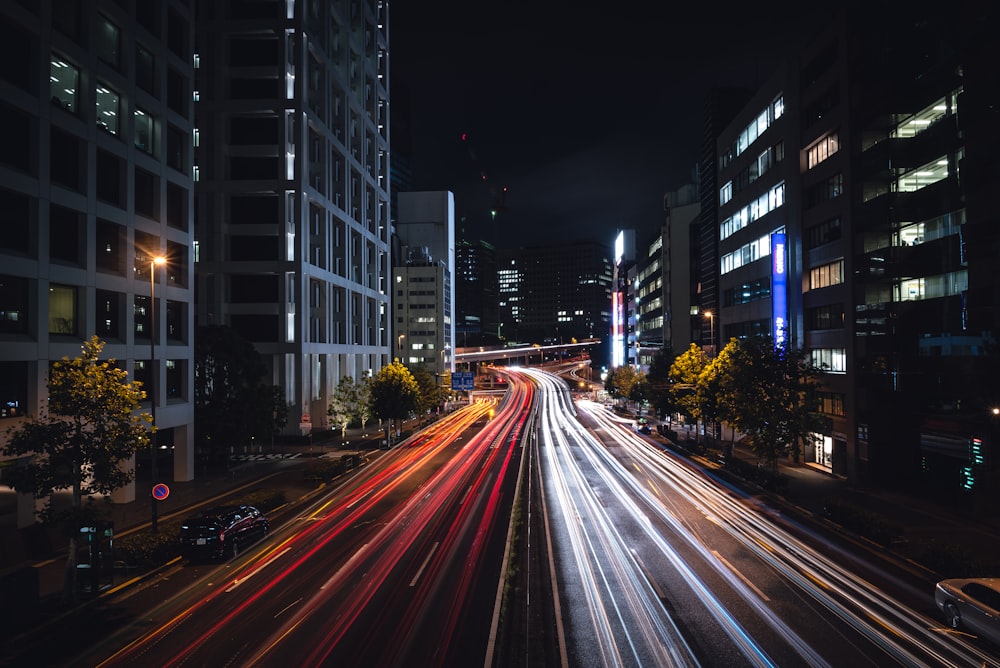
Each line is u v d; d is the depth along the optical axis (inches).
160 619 623.2
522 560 808.3
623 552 844.6
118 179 1234.0
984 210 1039.6
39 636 585.6
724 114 2662.4
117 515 1128.2
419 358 5354.3
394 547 879.1
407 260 5625.0
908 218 1243.8
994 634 530.3
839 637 564.1
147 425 1270.9
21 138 1002.1
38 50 1021.8
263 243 2325.3
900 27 1263.5
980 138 1045.8
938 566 734.5
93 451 714.8
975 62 1056.2
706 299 2743.6
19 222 995.9
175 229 1428.4
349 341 2898.6
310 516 1104.8
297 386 2310.5
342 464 1585.9
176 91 1466.5
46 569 823.1
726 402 1402.6
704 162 2778.1
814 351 1619.1
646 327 4407.0
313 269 2442.2
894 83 1278.3
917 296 1222.9
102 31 1202.0
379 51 3671.3
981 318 1046.4
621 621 602.9
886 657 523.5
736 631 577.3
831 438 1534.2
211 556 808.9
